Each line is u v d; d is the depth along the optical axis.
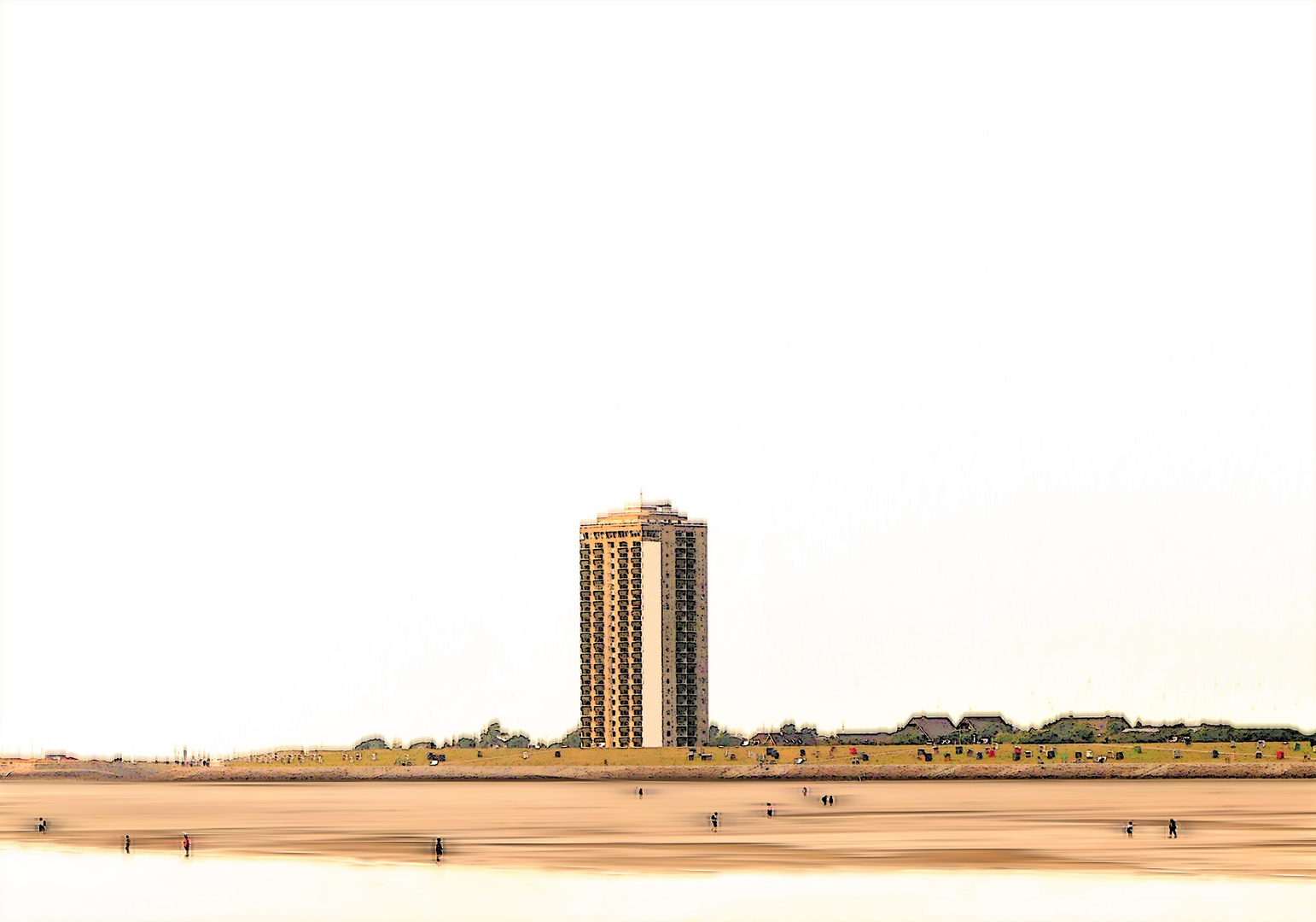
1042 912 134.75
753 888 151.38
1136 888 148.00
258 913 141.12
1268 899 139.50
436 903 143.88
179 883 164.00
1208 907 135.50
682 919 133.25
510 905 142.00
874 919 132.38
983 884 152.88
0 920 140.00
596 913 137.12
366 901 146.25
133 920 138.88
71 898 152.62
